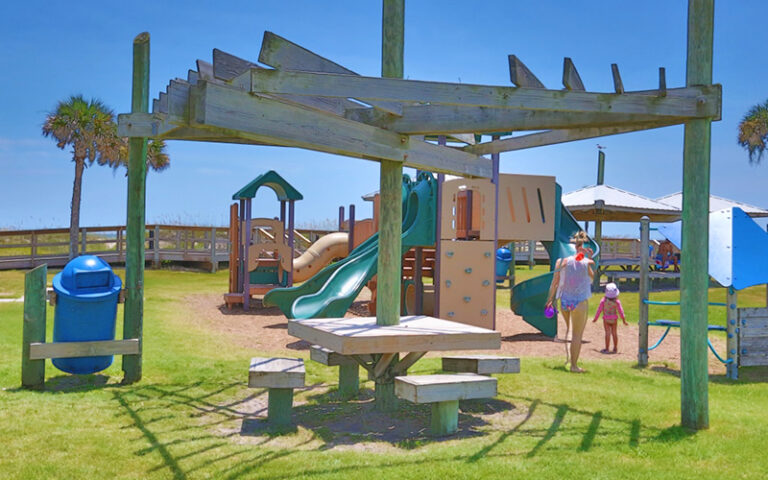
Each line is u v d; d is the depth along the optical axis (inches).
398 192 232.2
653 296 759.1
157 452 185.9
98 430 207.9
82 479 164.2
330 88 179.2
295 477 164.7
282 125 176.1
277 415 225.1
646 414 236.5
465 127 217.0
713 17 212.5
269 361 244.5
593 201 943.0
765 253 342.0
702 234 214.1
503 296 790.5
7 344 372.5
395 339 213.2
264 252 761.6
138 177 290.2
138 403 248.8
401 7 220.7
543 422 227.0
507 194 528.7
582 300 326.0
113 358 311.1
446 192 501.0
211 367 323.9
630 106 206.5
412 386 207.8
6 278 872.9
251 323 541.0
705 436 204.8
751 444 195.0
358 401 263.0
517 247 1387.8
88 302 277.6
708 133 212.5
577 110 203.8
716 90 209.0
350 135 197.0
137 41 281.4
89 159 1396.4
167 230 1142.3
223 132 169.0
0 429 204.1
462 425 225.1
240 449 191.3
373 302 606.2
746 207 1126.4
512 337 485.4
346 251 772.6
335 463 176.2
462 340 222.5
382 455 185.0
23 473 166.9
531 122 218.7
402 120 215.9
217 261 1135.6
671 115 209.9
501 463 176.6
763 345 346.3
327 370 324.2
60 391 266.7
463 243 499.8
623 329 532.1
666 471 169.6
